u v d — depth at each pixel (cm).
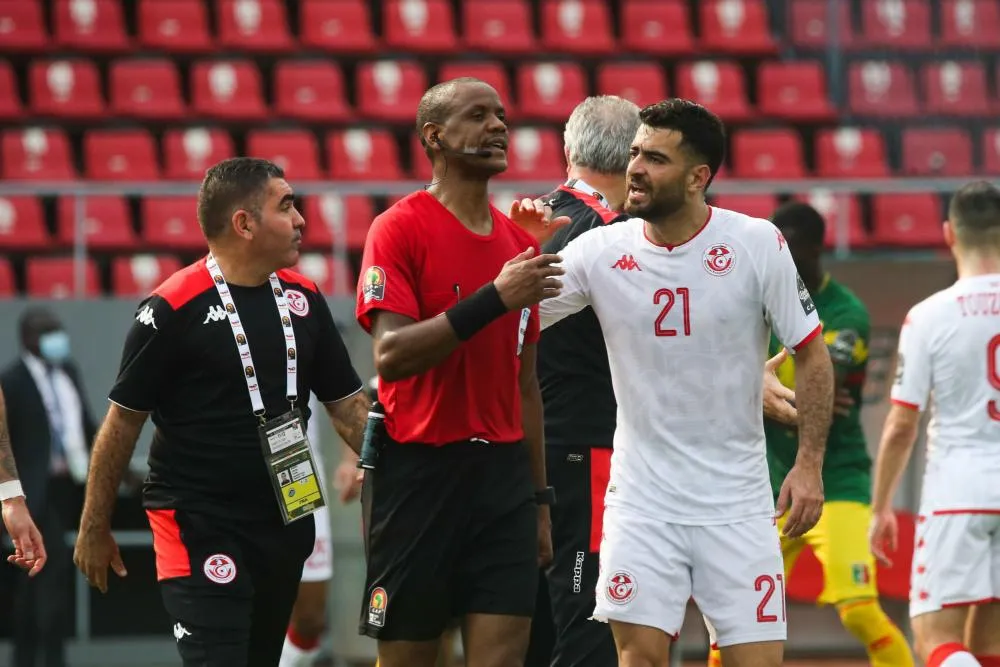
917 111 5312
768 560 1482
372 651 2972
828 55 5484
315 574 2325
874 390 2978
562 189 1839
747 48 5431
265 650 1616
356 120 4978
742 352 1484
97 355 3170
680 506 1480
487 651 1461
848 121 5269
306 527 1589
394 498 1474
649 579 1477
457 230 1458
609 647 1766
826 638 3006
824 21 5531
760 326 1495
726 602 1473
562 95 5103
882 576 2864
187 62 5147
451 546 1466
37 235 4441
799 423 1483
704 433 1481
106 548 1588
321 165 4956
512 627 1467
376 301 1414
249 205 1545
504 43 5341
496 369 1470
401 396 1468
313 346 1614
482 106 1444
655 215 1466
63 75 4888
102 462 1555
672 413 1484
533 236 1555
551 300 1530
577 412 1781
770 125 5156
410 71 5097
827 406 1473
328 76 5047
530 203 1550
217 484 1543
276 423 1553
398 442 1473
